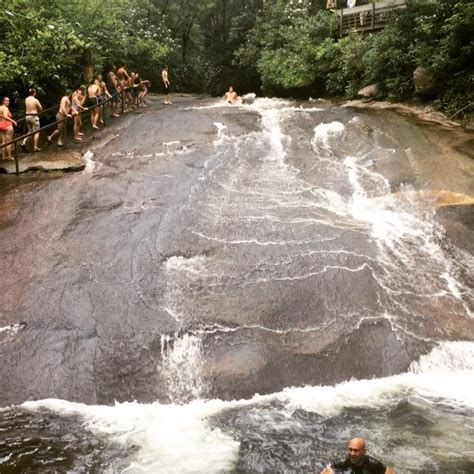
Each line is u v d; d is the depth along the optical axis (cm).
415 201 1068
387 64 1686
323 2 2600
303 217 1010
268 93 2559
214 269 869
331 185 1141
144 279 845
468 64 1469
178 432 612
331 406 659
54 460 559
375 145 1291
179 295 816
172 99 2270
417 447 572
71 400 674
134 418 643
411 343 761
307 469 546
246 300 809
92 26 2055
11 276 851
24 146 1351
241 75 3350
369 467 481
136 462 558
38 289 821
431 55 1516
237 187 1120
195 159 1234
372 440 586
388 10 1892
